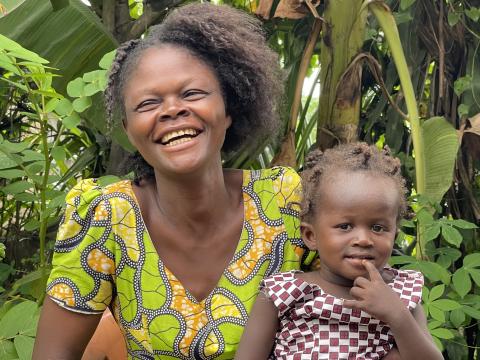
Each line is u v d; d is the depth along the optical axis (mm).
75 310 2008
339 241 1890
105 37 2953
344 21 2861
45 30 2898
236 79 1937
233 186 2070
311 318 1947
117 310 2068
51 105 2674
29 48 2902
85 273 2000
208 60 1896
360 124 3510
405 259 2703
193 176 1876
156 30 1938
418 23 3336
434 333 2521
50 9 2891
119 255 1998
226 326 1976
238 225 2025
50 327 2025
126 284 2002
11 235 3582
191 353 1973
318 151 2121
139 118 1859
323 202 1923
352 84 2869
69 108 2682
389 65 3342
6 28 2857
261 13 3129
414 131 2963
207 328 1969
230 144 2127
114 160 3242
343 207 1881
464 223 2727
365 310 1810
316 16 2898
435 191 2957
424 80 3381
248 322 1970
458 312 2678
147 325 1979
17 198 2852
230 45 1907
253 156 3082
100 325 2207
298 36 3445
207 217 1978
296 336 1955
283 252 2033
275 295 1949
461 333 3268
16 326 2391
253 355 1944
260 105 2043
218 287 1995
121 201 2010
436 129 3039
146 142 1870
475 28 3328
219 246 2008
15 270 3203
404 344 1804
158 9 3250
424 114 3508
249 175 2100
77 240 2000
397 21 3207
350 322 1913
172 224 1997
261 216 2041
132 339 2018
